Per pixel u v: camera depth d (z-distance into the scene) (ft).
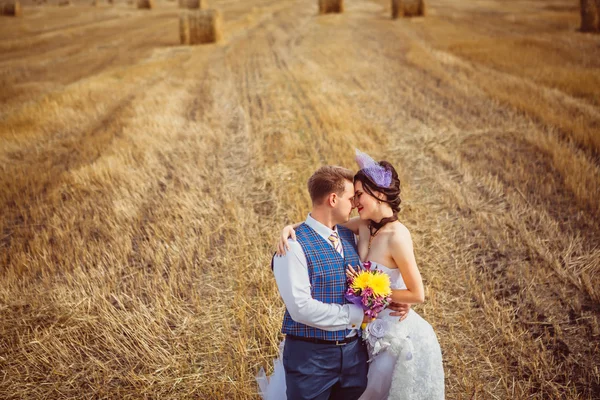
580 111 28.94
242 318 13.61
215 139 28.32
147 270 16.34
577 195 19.35
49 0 140.97
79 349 12.84
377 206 9.05
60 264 16.58
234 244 17.61
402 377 9.16
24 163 25.86
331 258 8.69
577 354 12.09
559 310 13.65
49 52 62.34
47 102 36.29
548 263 15.67
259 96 37.01
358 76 41.42
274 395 10.21
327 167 8.95
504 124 28.14
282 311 13.88
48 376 12.00
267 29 73.97
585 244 16.55
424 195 20.80
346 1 112.27
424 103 33.14
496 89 34.55
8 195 22.09
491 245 16.98
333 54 51.24
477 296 14.29
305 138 27.53
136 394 11.41
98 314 14.08
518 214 18.70
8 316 14.16
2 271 16.37
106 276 15.88
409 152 25.17
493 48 47.98
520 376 11.55
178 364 12.16
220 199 21.21
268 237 17.92
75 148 27.73
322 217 8.87
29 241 18.06
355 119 30.25
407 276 8.95
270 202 20.71
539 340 12.58
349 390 9.04
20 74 49.16
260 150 25.96
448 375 11.76
